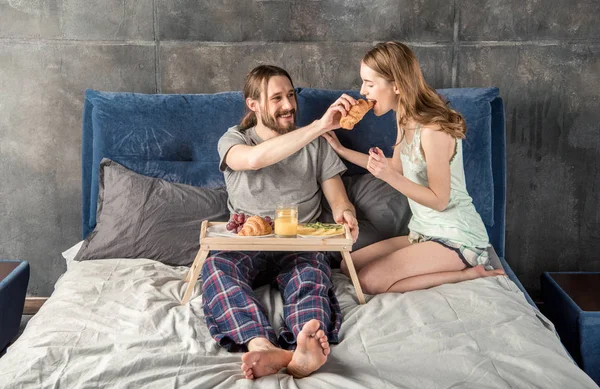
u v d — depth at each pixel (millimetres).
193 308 2105
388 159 2629
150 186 2600
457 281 2344
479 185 2750
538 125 3047
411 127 2346
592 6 2945
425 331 1934
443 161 2293
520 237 3150
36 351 1796
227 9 2957
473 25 2979
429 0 2957
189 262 2521
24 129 3020
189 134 2736
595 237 3135
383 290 2324
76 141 3037
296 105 2549
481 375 1693
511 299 2164
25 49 2949
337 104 2268
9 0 2910
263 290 2277
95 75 2990
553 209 3117
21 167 3057
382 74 2307
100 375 1669
